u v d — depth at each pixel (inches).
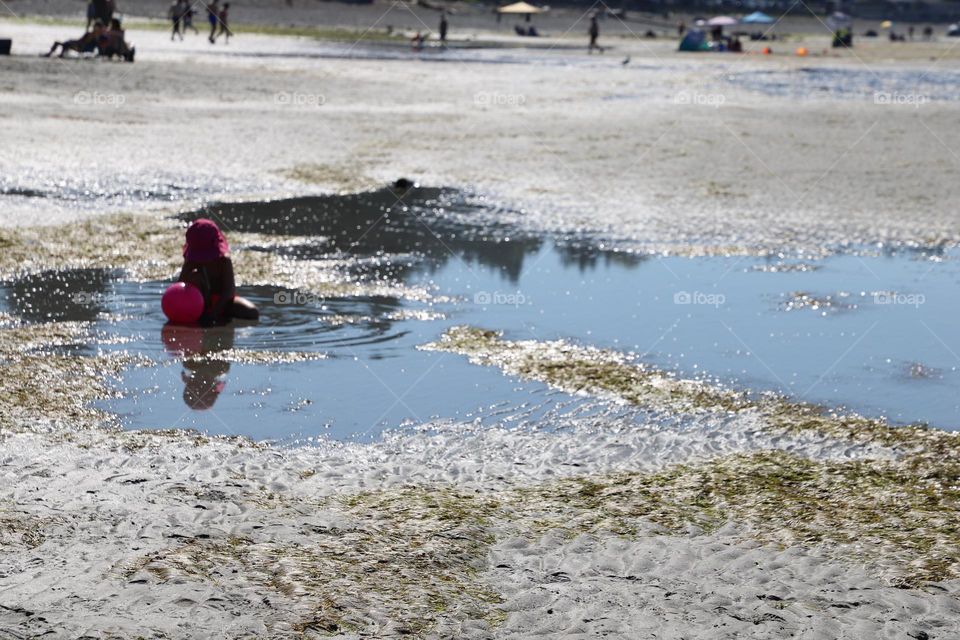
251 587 236.2
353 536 263.4
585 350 440.8
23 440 321.7
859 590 242.7
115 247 588.7
